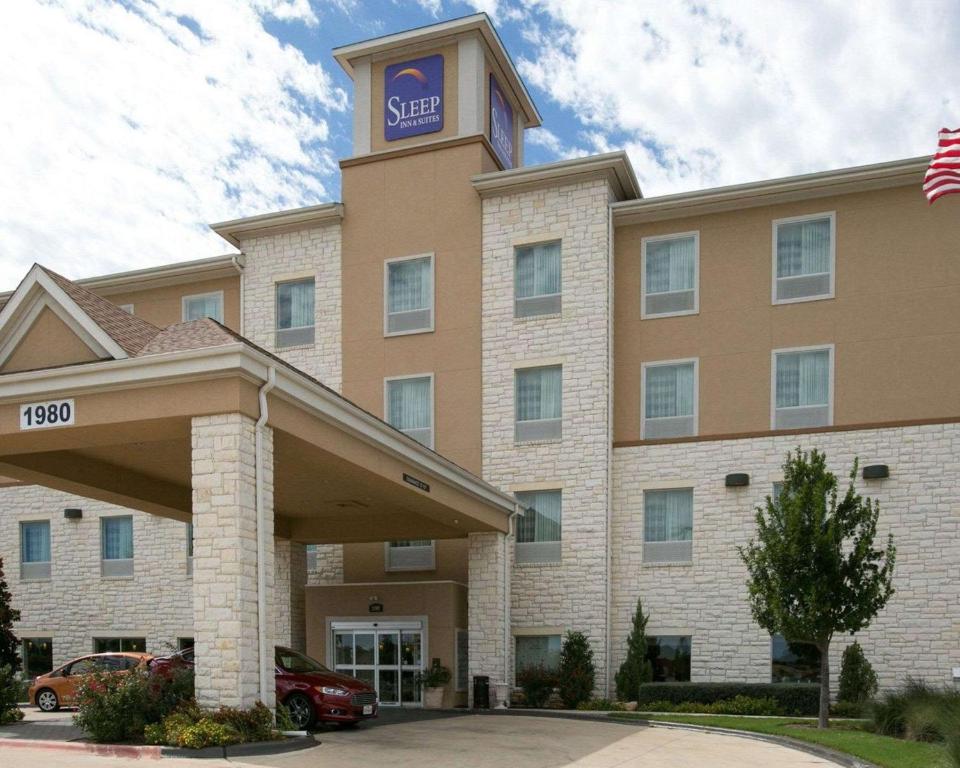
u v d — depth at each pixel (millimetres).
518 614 27734
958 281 25766
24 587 33219
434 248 30172
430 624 26703
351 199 31312
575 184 28938
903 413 25672
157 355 15664
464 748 16000
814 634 19422
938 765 13711
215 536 15234
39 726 17891
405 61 31438
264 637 15414
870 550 19719
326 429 17875
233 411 15375
